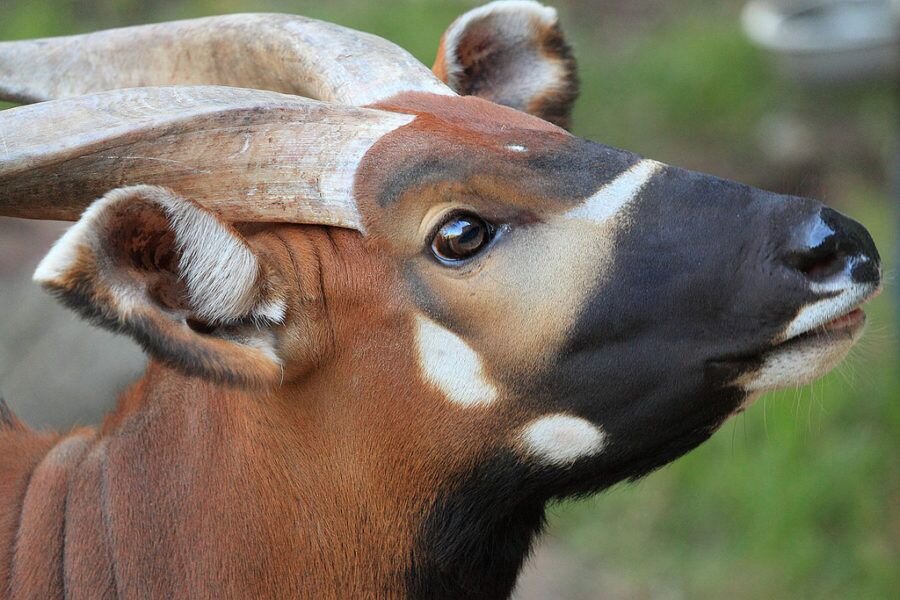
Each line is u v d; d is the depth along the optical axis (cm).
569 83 1101
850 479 1778
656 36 3011
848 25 2675
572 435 891
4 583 927
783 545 1731
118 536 911
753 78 2803
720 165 2620
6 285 1747
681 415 880
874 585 1666
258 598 909
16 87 1034
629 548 1788
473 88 1080
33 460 991
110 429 955
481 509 919
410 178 848
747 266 841
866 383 1889
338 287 866
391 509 912
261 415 900
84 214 740
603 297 853
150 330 758
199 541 906
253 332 839
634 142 2670
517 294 856
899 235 1970
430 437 891
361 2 2912
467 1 2839
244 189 852
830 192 2509
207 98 852
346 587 923
